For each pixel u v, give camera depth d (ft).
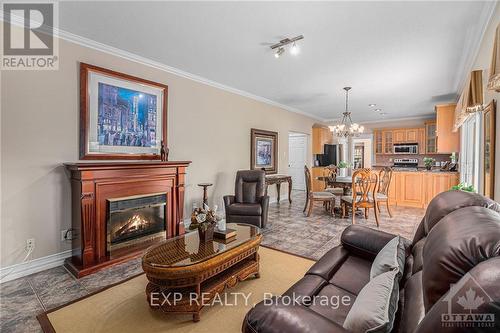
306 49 10.16
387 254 4.65
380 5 7.20
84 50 9.51
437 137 17.93
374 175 15.29
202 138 14.35
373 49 10.06
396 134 25.22
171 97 12.64
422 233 5.33
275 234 12.23
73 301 6.68
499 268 1.84
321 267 5.36
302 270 8.43
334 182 16.21
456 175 17.52
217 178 15.35
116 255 9.19
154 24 8.45
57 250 8.87
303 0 7.07
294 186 27.61
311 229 13.07
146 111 11.43
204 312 6.25
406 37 9.04
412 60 11.09
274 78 13.94
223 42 9.73
